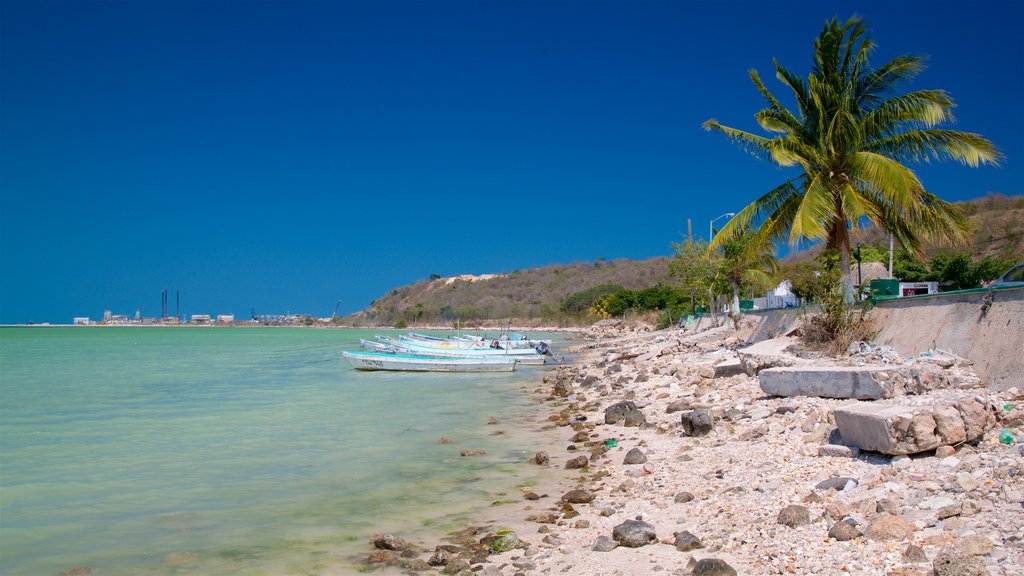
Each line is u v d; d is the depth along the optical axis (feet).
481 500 38.47
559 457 49.67
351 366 143.33
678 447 46.24
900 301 65.21
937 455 30.73
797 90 79.97
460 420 69.26
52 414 74.43
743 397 57.88
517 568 27.07
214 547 31.50
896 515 25.39
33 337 368.07
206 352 214.90
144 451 53.83
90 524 35.12
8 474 46.14
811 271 133.69
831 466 33.50
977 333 51.08
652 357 121.19
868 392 44.60
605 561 26.73
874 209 72.13
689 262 176.96
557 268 575.38
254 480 44.14
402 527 33.94
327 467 47.78
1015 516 23.02
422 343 174.40
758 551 25.21
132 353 207.82
